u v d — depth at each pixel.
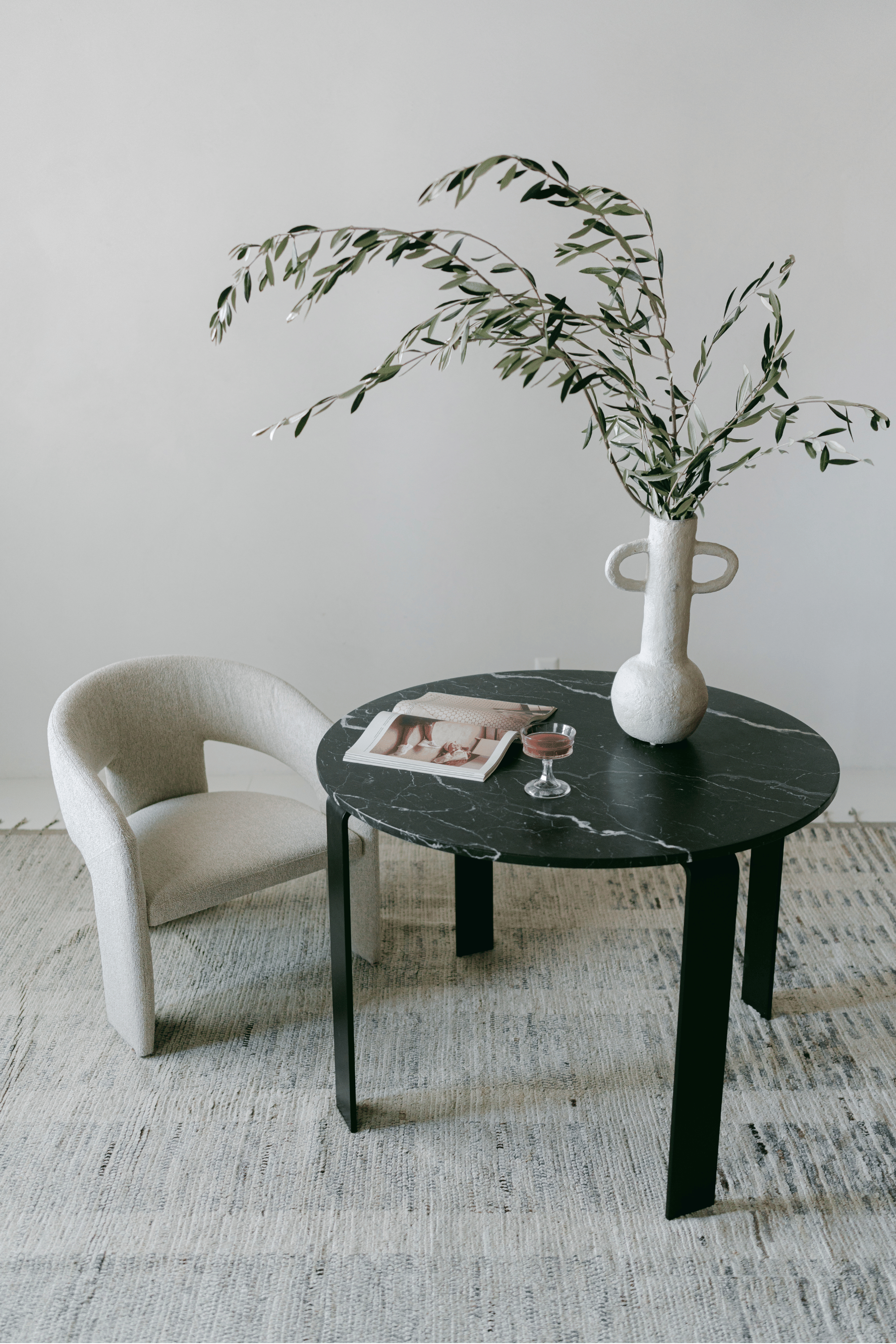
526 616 3.08
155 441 2.89
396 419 2.89
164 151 2.68
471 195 2.72
